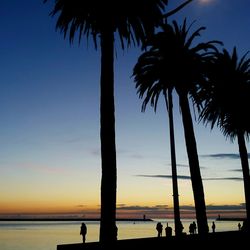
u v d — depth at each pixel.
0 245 51.22
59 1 21.53
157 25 22.53
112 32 19.58
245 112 36.78
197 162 27.16
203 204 26.39
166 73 28.16
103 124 18.09
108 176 17.55
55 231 112.25
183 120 28.09
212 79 29.77
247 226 34.97
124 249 20.70
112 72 18.88
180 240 23.83
